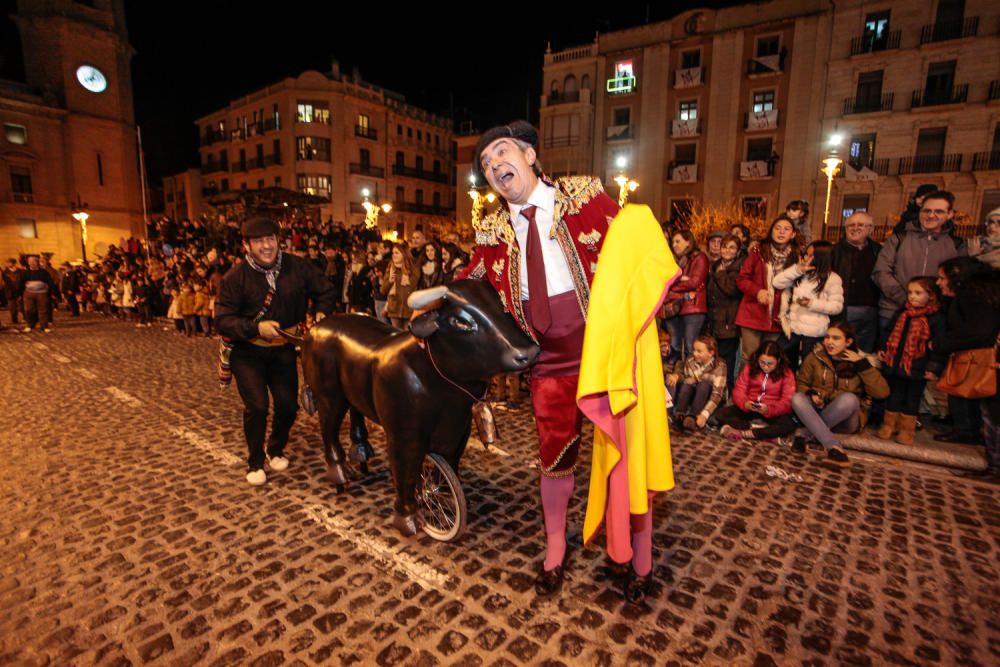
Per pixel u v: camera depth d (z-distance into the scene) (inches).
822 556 108.6
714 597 95.7
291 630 87.0
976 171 785.6
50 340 405.7
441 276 281.7
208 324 422.3
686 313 213.2
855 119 861.2
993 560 107.2
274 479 144.9
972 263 148.4
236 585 98.5
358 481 143.2
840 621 89.9
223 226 788.0
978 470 149.9
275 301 136.5
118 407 215.8
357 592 96.5
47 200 1151.0
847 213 889.5
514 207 83.0
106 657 81.4
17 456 162.2
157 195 2011.6
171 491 137.6
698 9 956.0
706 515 125.0
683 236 211.3
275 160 1563.7
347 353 115.8
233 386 249.1
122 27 1245.1
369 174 1611.7
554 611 91.7
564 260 82.4
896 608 93.1
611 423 79.6
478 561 106.3
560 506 93.6
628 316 77.3
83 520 122.6
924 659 81.7
